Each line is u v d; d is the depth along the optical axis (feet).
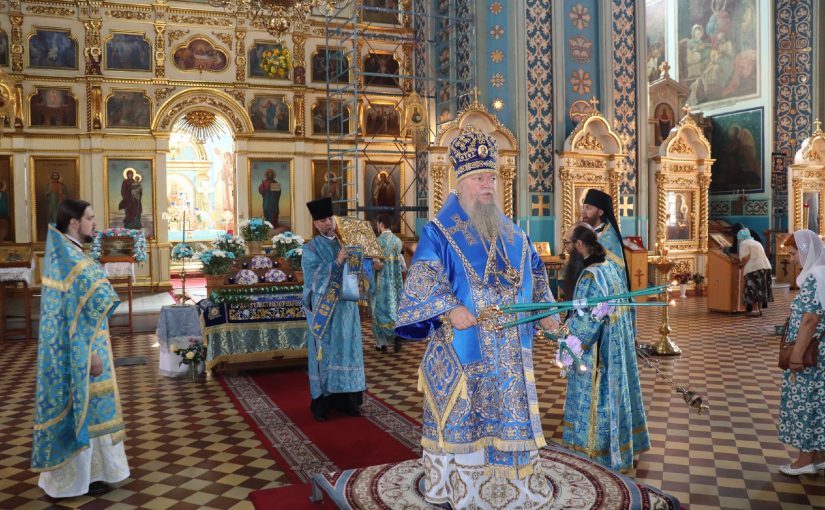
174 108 52.03
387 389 23.26
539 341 31.60
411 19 55.06
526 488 10.27
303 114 54.13
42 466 13.37
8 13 48.88
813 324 13.88
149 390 23.44
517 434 9.82
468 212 10.34
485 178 10.30
